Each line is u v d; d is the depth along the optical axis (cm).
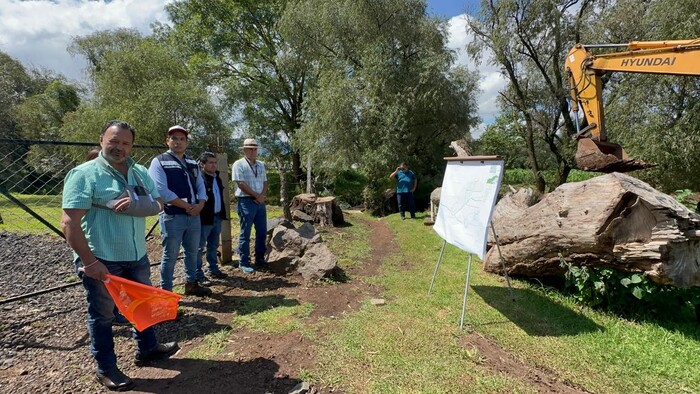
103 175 238
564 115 1326
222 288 440
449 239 404
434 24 1537
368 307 386
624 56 559
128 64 1738
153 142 1634
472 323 347
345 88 1381
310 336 318
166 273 377
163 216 369
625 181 351
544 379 263
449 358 284
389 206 1289
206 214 441
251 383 251
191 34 2278
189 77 2003
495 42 1230
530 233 423
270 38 2300
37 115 2270
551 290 439
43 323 338
